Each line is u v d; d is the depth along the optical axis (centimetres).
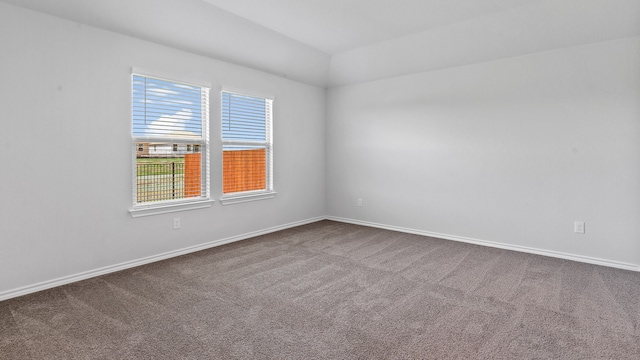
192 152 358
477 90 382
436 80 414
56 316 213
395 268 306
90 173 281
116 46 292
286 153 466
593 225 320
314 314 217
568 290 256
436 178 420
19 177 244
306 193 504
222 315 215
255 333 193
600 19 290
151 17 292
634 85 296
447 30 353
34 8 246
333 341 185
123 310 221
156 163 329
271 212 448
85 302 234
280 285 266
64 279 268
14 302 234
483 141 381
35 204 252
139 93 311
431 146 422
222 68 378
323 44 405
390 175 463
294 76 461
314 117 510
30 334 191
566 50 325
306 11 314
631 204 302
